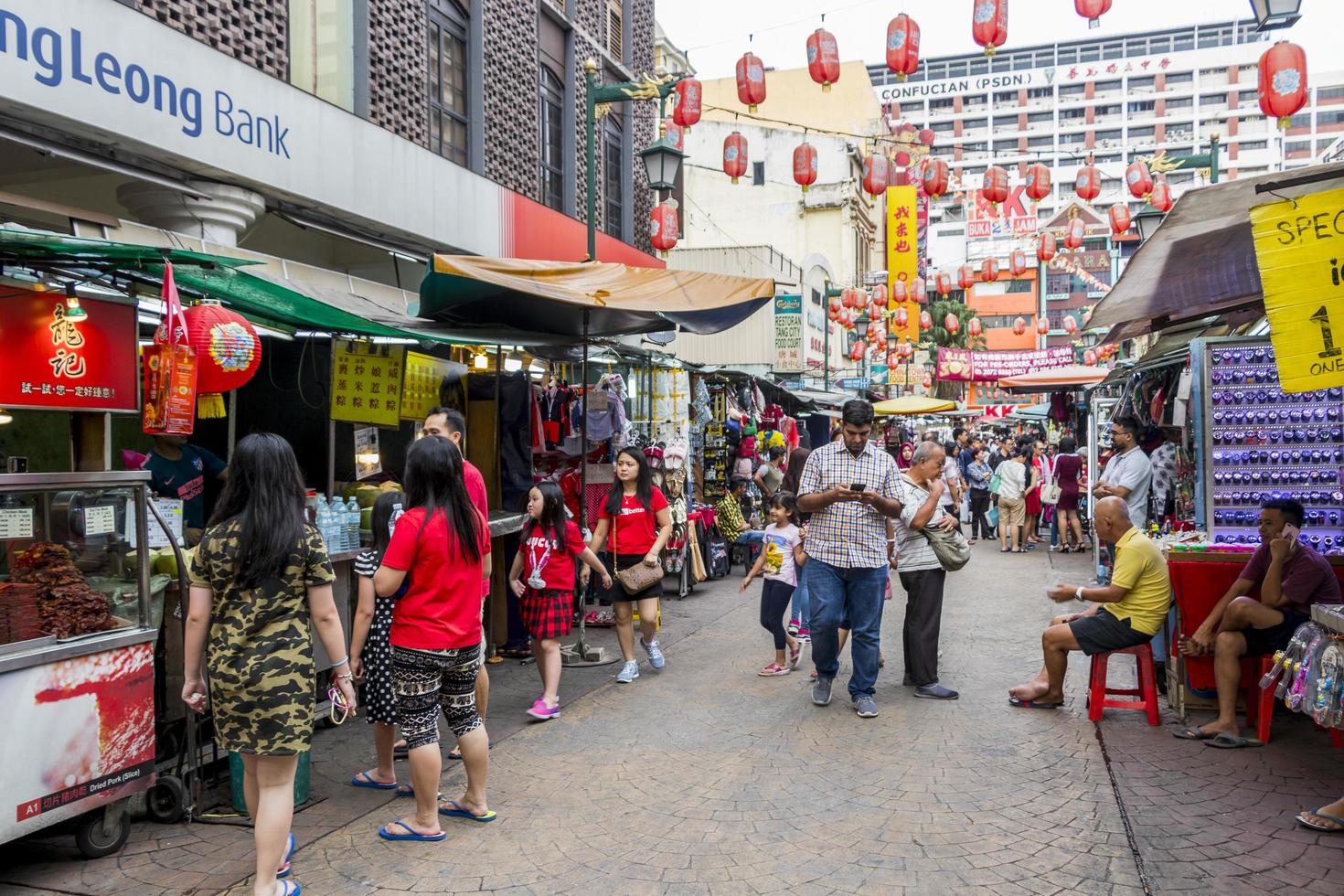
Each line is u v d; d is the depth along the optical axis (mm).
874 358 33125
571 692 6617
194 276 4910
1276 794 4492
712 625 9141
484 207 10953
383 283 10875
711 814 4355
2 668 3533
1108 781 4719
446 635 4023
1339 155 10875
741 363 22203
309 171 8117
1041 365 20109
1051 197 101938
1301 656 4398
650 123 17781
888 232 37094
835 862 3820
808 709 6156
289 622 3488
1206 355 6309
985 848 3938
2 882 3729
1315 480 6102
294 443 6918
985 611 9773
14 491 3795
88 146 6418
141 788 4105
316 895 3596
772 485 12406
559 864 3846
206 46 6961
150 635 4176
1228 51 101188
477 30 11695
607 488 9352
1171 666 6047
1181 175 97062
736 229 31609
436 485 4086
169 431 4125
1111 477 8836
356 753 5383
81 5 5938
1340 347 3922
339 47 9188
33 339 3984
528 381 8039
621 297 6547
